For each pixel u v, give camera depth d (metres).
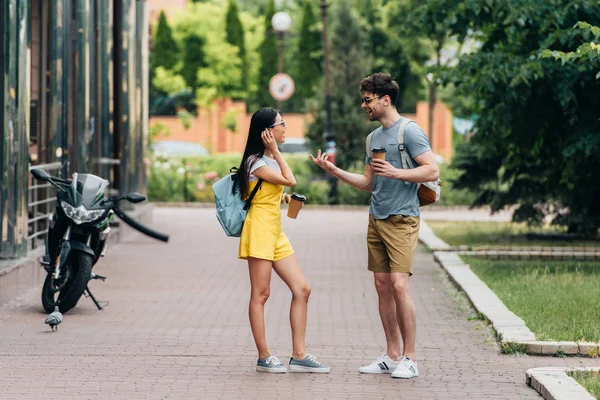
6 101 16.39
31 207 20.45
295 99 75.88
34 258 16.48
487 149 23.22
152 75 70.38
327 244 24.47
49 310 13.85
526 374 9.82
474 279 16.59
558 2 18.12
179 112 69.75
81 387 9.57
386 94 10.23
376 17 59.66
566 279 17.03
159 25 71.69
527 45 19.36
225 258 20.83
